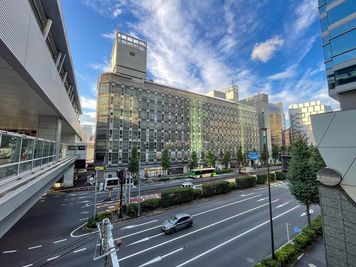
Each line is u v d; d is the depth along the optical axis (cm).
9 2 622
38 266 1166
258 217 1983
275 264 1028
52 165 1336
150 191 3158
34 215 2075
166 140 4931
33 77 895
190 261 1202
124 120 4275
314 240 1377
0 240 1497
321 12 1268
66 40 1673
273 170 5962
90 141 9700
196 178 4478
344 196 898
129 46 4647
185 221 1705
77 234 1605
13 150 682
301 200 1537
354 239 855
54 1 1256
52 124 1828
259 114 7925
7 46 622
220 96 7175
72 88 2847
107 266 634
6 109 1612
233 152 6550
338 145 935
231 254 1272
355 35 1055
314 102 9994
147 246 1395
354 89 1061
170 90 5188
